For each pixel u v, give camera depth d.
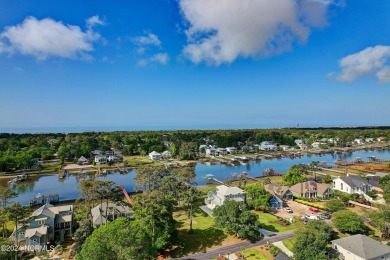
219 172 128.62
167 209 46.53
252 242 48.75
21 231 47.72
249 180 106.06
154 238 42.16
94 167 135.25
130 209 60.03
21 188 98.75
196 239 50.44
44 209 50.97
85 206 58.75
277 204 68.88
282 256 39.72
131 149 174.75
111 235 34.16
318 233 41.44
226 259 42.75
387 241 46.91
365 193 77.81
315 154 183.50
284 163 153.38
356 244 40.31
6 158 122.00
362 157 166.25
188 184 77.81
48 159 154.25
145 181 77.50
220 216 51.41
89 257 32.03
